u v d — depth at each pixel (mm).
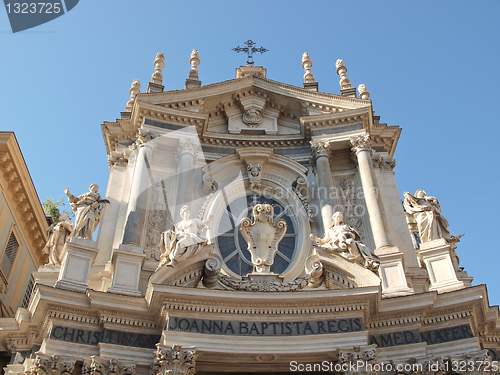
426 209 16109
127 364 12695
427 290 15930
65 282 13820
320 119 19953
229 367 13477
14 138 19359
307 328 13344
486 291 13984
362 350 12734
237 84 21188
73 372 12797
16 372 13016
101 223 17750
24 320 13406
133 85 22719
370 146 19391
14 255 20875
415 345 13422
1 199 19812
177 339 12734
